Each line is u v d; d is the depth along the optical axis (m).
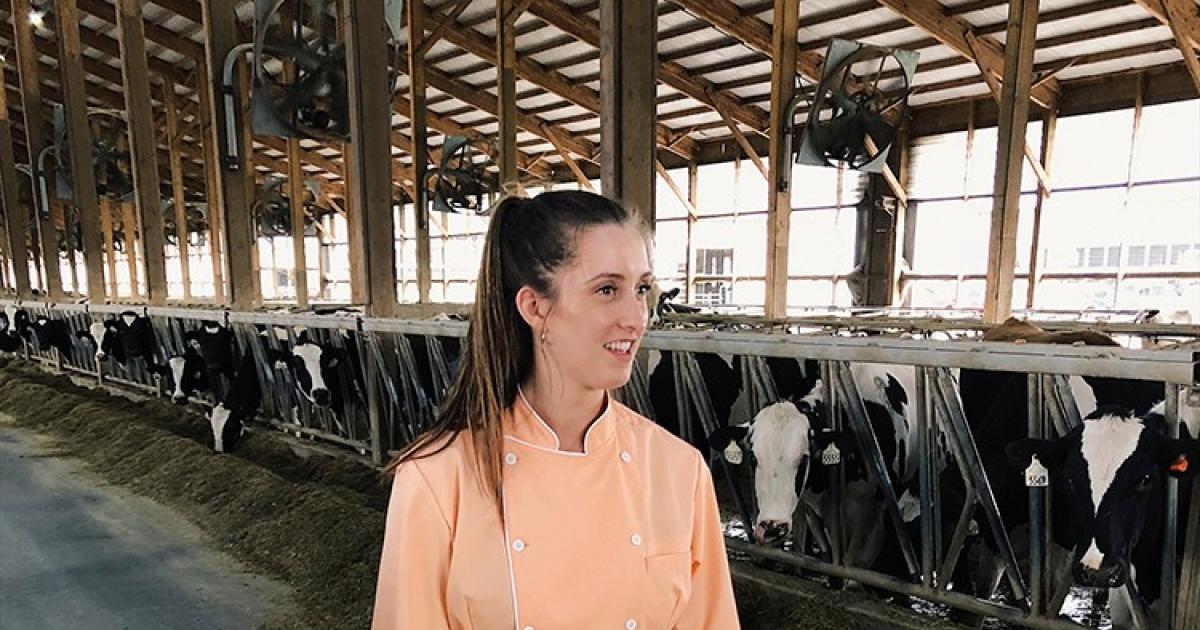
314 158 18.45
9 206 12.27
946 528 2.78
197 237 27.28
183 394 5.75
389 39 4.92
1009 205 5.80
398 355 4.10
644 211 3.27
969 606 2.43
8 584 3.04
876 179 12.16
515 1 7.87
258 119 4.81
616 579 0.80
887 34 9.46
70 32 9.03
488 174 10.23
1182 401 1.98
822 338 2.65
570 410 0.83
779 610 2.57
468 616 0.78
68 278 29.44
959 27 8.67
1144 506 2.01
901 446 3.15
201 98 13.89
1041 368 2.15
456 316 6.39
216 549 3.41
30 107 10.72
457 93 13.40
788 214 6.09
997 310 5.80
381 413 4.26
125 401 6.64
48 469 4.75
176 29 13.27
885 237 12.18
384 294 4.54
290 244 24.58
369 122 4.41
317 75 4.96
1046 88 10.16
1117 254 10.09
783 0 5.89
